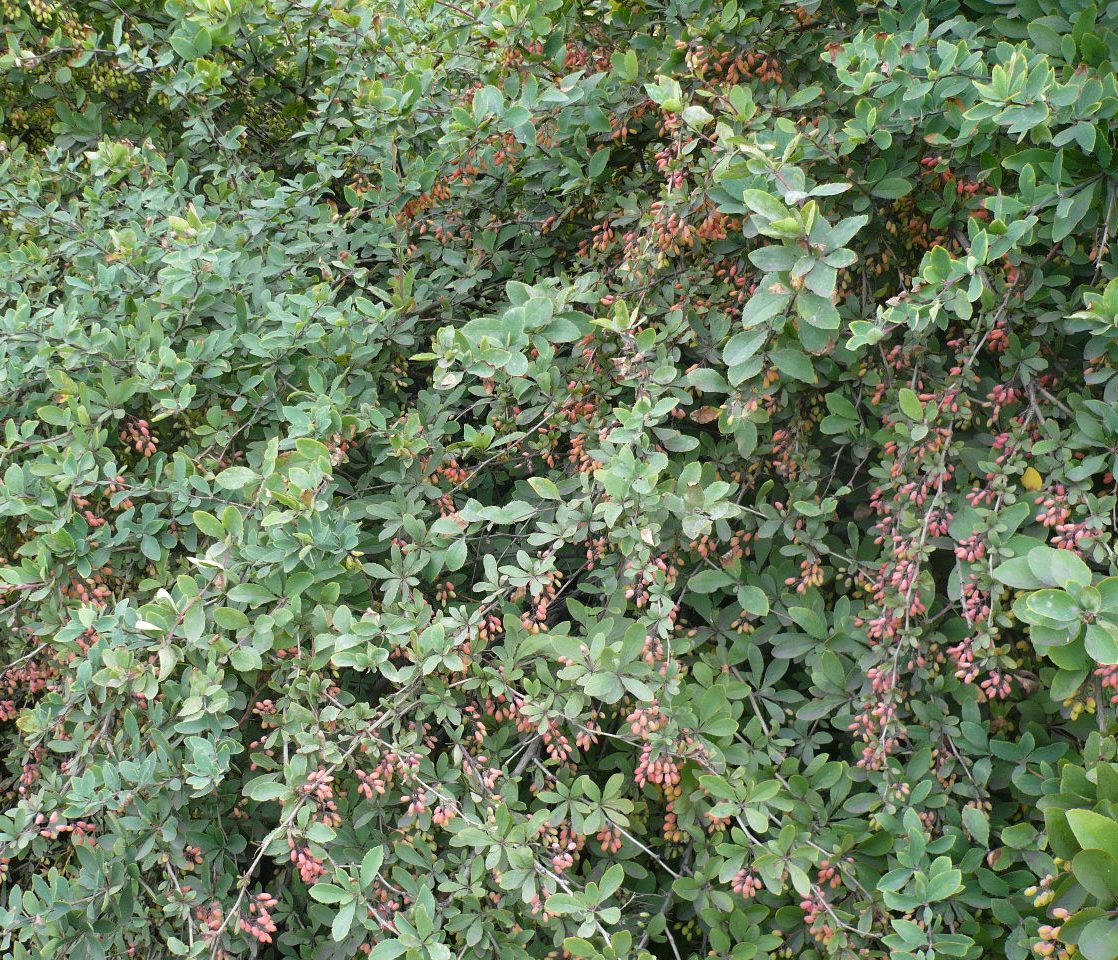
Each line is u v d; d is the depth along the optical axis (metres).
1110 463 2.26
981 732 2.28
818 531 2.47
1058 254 2.36
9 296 3.23
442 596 2.64
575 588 2.94
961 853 2.27
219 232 3.22
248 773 2.69
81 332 2.80
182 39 3.50
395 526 2.62
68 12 3.98
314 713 2.33
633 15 3.06
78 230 3.49
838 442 2.56
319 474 2.40
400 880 2.29
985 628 2.19
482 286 3.38
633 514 2.33
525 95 2.76
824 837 2.32
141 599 2.82
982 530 2.20
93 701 2.65
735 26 2.60
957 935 2.03
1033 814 2.38
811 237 1.98
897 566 2.34
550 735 2.43
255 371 3.02
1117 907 1.78
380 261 3.45
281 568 2.47
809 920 2.20
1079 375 2.43
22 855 2.99
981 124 2.21
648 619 2.32
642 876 2.58
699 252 2.76
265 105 4.23
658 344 2.61
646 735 2.18
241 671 2.35
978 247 2.02
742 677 2.59
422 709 2.42
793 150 2.13
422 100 3.31
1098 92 2.04
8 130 4.54
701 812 2.46
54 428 3.07
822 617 2.51
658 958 2.82
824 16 2.75
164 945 2.52
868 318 2.54
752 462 2.66
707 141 2.69
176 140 4.27
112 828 2.42
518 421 2.76
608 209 3.05
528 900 2.17
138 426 2.91
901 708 2.45
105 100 4.24
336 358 2.92
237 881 2.55
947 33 2.54
